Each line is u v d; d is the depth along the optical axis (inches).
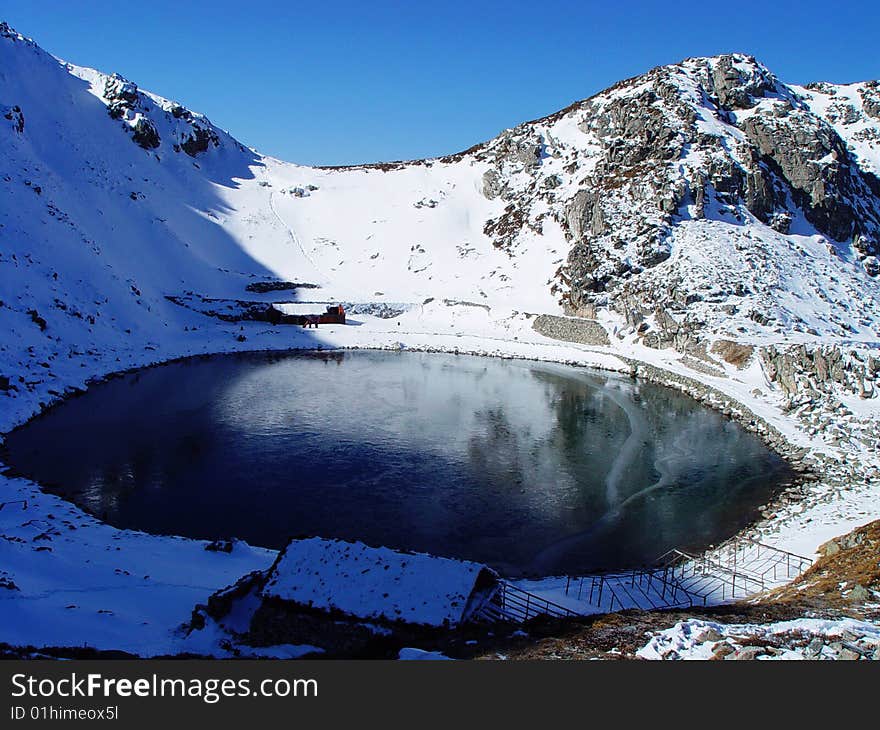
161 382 3221.0
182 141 6304.1
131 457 2204.7
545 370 3777.1
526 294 4817.9
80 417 2608.3
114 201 4953.3
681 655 860.0
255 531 1727.4
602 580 1456.7
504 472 2181.3
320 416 2746.1
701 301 3838.6
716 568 1529.3
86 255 3961.6
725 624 954.1
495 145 6476.4
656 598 1376.7
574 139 5821.9
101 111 5807.1
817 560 1457.9
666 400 3120.1
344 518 1815.9
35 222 3806.6
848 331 3659.0
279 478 2080.5
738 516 1871.3
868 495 1905.8
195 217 5521.7
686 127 5000.0
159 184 5570.9
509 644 953.5
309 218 6082.7
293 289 5064.0
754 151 4943.4
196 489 1978.3
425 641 995.9
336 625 1030.4
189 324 4328.3
